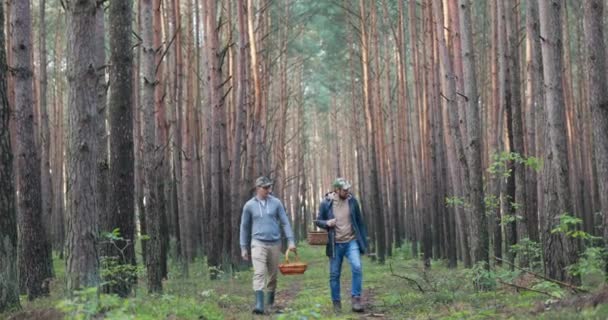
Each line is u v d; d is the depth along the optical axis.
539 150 11.48
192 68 27.47
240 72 21.86
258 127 25.66
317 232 10.02
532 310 7.20
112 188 9.76
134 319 6.08
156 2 14.49
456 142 12.77
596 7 8.47
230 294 12.15
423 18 24.27
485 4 28.39
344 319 8.49
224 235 20.70
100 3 7.54
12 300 7.50
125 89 9.78
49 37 36.97
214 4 19.72
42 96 20.98
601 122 8.41
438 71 21.38
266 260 9.52
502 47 14.73
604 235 8.43
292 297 12.54
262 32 29.33
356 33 34.72
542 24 9.11
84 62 7.45
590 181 27.70
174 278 16.30
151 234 10.77
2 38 7.77
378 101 29.98
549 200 9.35
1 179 7.63
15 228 7.69
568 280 8.95
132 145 9.91
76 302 6.29
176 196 25.83
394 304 9.82
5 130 7.74
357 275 9.34
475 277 10.25
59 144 36.69
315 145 81.56
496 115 18.86
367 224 36.66
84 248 7.43
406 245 30.14
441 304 9.08
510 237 14.02
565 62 28.20
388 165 34.09
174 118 23.56
